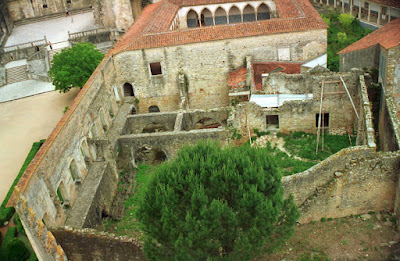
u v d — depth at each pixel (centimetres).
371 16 6612
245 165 2630
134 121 4969
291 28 5134
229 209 2419
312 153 4250
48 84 6756
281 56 5294
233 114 4466
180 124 4572
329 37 6544
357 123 4328
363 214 3400
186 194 2492
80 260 3119
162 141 4416
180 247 2309
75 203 3575
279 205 2539
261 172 2562
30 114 5912
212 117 4844
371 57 4388
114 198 4072
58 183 3334
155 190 2553
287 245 3178
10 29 8481
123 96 5547
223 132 4391
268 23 5269
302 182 3275
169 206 2450
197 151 2820
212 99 5612
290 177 3244
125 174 4372
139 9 7494
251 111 4450
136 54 5272
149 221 2491
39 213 2984
